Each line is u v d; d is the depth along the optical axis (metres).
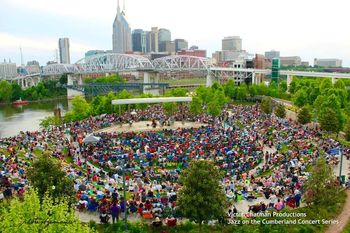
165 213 41.28
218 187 37.00
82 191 46.62
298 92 131.50
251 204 45.59
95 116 129.25
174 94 148.25
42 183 36.25
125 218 37.94
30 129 135.25
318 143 75.44
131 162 61.81
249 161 61.56
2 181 48.69
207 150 69.12
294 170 55.91
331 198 45.34
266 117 115.88
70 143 79.94
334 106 94.44
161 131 92.38
